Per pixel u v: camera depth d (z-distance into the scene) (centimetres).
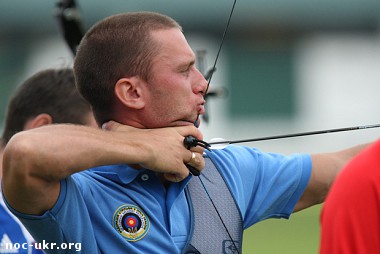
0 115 6331
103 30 1212
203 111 1220
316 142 6159
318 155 1316
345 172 961
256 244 2958
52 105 1656
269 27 6806
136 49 1188
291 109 6825
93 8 6278
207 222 1204
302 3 6831
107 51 1201
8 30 6688
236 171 1258
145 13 1219
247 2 6788
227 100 6756
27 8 6656
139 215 1165
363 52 6900
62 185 1089
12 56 6688
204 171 1240
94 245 1134
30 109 1656
